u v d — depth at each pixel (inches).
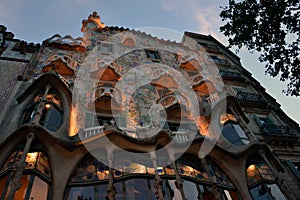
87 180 417.7
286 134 681.6
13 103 555.8
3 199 345.7
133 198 395.9
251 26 531.8
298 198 516.4
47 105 512.7
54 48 822.5
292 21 510.0
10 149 414.0
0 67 667.4
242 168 508.7
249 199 459.5
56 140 432.5
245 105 781.3
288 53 519.8
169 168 452.4
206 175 473.4
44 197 379.2
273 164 536.7
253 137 578.2
